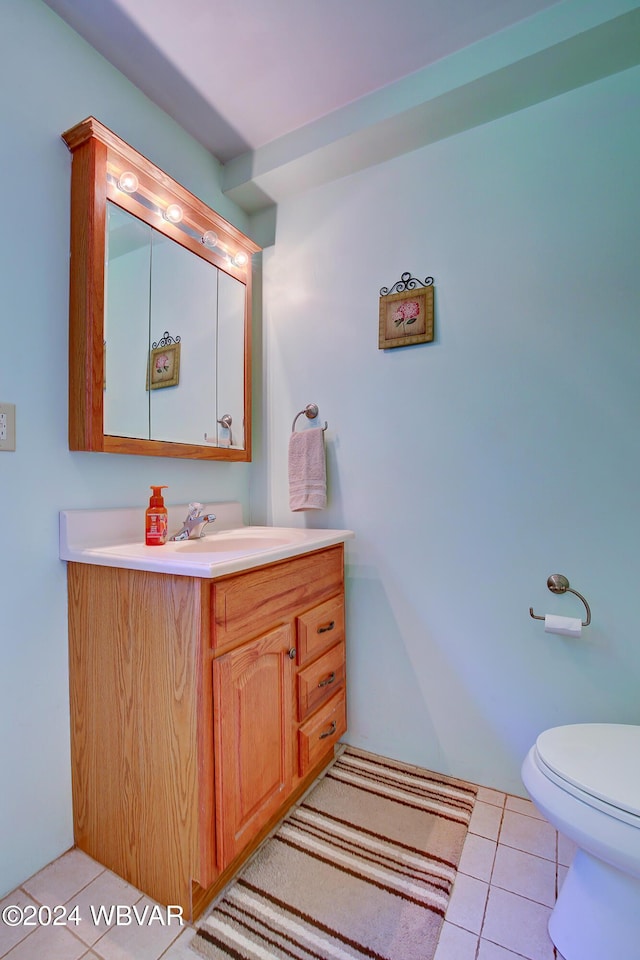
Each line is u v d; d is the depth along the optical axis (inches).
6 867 43.1
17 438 44.8
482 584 59.6
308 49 53.1
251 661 44.1
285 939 38.6
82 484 50.9
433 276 63.1
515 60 50.6
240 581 42.9
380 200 67.2
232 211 75.3
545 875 44.8
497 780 58.4
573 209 54.7
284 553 48.0
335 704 62.1
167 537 56.0
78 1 47.3
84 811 47.7
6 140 43.9
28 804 45.0
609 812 33.2
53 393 48.1
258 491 78.0
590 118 53.7
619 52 49.3
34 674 45.7
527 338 57.1
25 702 44.9
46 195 47.5
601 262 53.2
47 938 38.8
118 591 44.1
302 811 54.1
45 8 47.6
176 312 61.6
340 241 70.6
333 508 70.1
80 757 47.9
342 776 60.9
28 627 45.3
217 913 40.9
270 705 47.2
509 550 58.0
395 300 65.4
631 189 51.9
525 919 40.1
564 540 55.0
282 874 45.1
